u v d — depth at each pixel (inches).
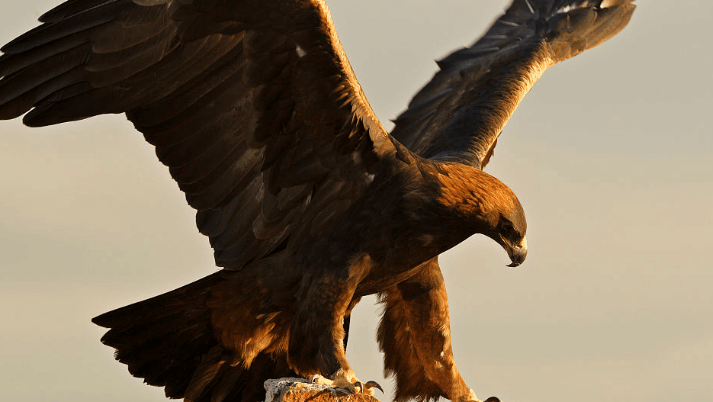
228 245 460.1
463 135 548.4
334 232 444.8
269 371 471.8
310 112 433.4
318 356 435.5
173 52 429.1
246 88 436.5
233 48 429.1
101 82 433.4
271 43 420.2
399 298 482.9
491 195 442.9
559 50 638.5
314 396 407.8
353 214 444.1
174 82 435.5
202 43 427.2
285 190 452.1
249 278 455.5
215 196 458.6
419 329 483.5
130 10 425.1
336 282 438.0
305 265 446.3
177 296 455.2
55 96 435.5
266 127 442.0
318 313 437.4
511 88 590.2
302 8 409.4
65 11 429.1
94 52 430.6
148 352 464.1
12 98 434.9
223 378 469.7
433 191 439.5
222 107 442.6
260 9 413.7
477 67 614.2
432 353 485.7
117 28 428.1
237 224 459.8
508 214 442.9
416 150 565.3
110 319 455.5
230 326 461.7
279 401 405.7
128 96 437.4
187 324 463.2
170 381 468.4
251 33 421.1
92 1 428.8
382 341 491.8
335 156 442.6
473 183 444.5
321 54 417.4
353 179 444.8
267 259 456.1
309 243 447.8
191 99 440.8
